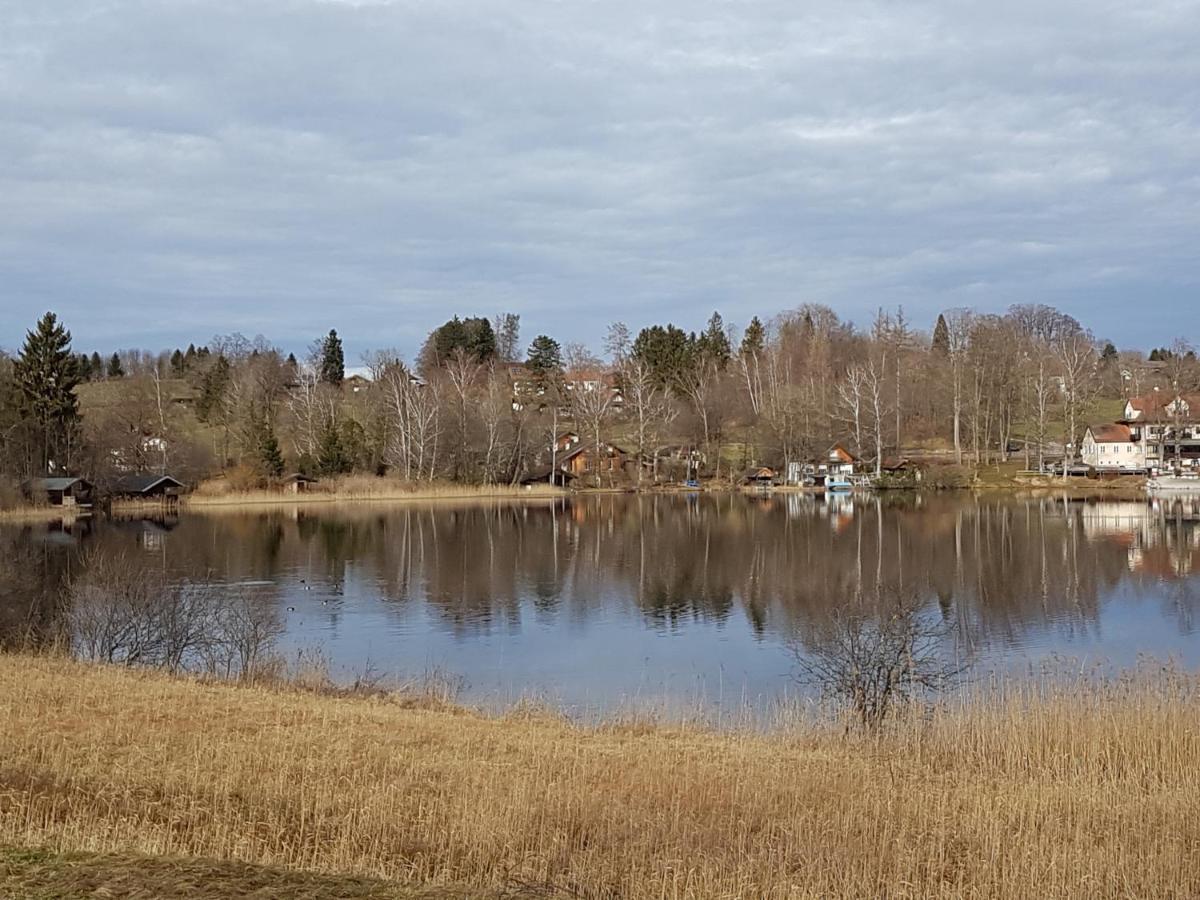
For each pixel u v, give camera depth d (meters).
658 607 39.28
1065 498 92.94
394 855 12.45
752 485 113.06
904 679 21.28
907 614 24.11
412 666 29.62
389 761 16.45
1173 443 113.81
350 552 57.75
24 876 10.18
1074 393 110.25
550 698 25.47
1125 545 57.00
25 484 87.88
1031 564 49.72
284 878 10.78
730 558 53.62
